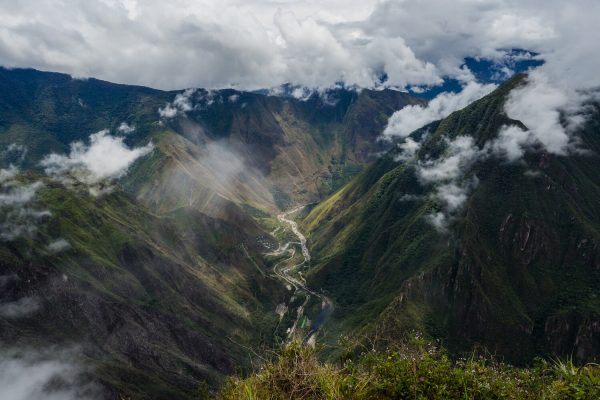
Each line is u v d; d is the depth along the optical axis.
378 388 8.98
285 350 9.52
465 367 9.62
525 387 9.37
